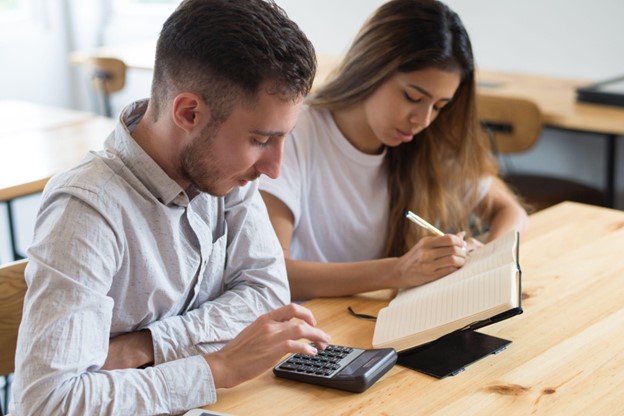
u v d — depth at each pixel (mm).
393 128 1640
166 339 1156
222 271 1313
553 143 3467
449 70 1598
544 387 1096
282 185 1646
